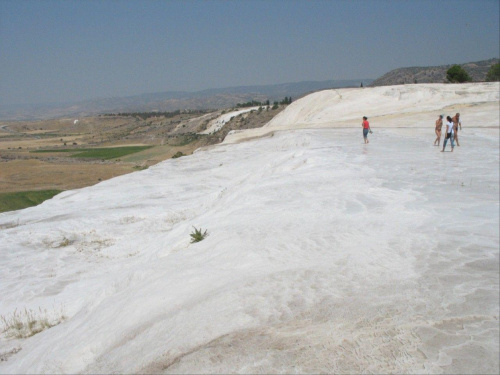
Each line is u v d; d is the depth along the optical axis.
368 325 4.39
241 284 5.84
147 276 7.68
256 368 3.78
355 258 6.58
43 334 7.66
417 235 7.66
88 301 8.88
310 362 3.79
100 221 18.59
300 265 6.47
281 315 4.79
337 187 12.65
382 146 23.22
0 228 19.11
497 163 16.39
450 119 20.00
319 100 65.62
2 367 6.47
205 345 4.32
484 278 5.57
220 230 9.48
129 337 5.21
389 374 3.55
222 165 29.34
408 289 5.30
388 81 195.88
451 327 4.28
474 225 8.16
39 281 12.20
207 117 134.25
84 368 4.88
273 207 10.85
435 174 14.22
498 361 3.65
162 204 20.78
